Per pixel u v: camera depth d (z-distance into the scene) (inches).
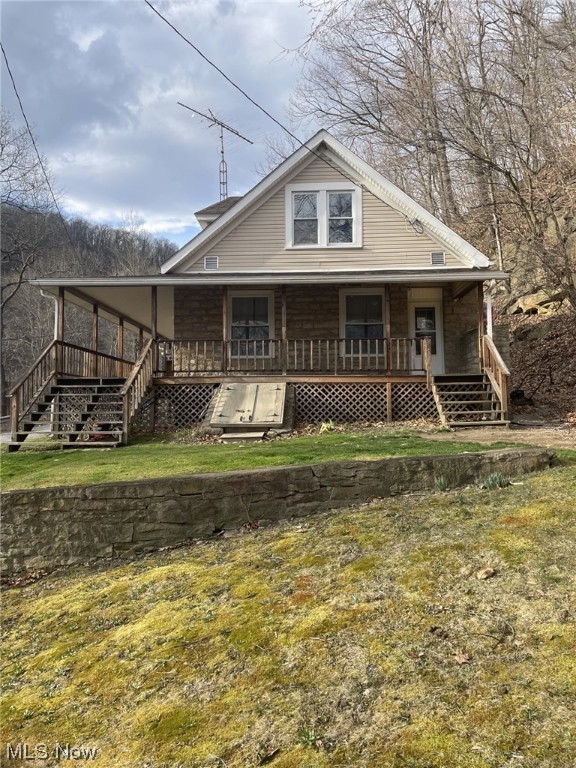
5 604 167.6
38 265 1409.9
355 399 487.5
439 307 582.2
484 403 458.9
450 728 85.0
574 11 554.3
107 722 102.3
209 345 566.9
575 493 189.2
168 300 597.0
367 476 213.9
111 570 182.7
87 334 1611.7
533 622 111.2
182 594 150.3
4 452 394.3
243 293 567.2
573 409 499.5
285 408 462.3
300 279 492.1
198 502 199.0
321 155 548.1
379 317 565.0
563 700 87.9
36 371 458.0
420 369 504.7
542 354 659.4
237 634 123.6
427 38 677.3
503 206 687.7
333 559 157.2
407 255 541.3
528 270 717.3
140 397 461.7
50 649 133.3
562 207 612.1
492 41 638.5
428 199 940.6
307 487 208.1
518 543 150.2
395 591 132.3
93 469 267.1
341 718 91.7
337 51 737.6
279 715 94.9
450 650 105.6
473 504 190.4
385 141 793.6
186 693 106.2
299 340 509.7
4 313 1493.6
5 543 198.7
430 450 279.6
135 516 197.9
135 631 133.6
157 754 90.8
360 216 544.7
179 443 410.0
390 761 80.0
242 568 160.7
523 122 614.2
